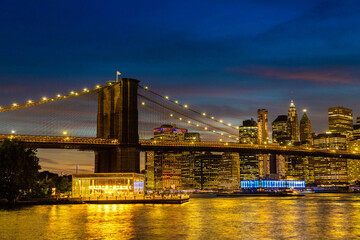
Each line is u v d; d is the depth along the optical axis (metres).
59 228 82.25
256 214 113.56
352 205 156.00
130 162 186.88
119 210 118.44
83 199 145.62
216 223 90.81
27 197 151.00
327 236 74.38
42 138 173.12
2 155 133.75
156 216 102.81
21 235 74.88
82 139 181.25
